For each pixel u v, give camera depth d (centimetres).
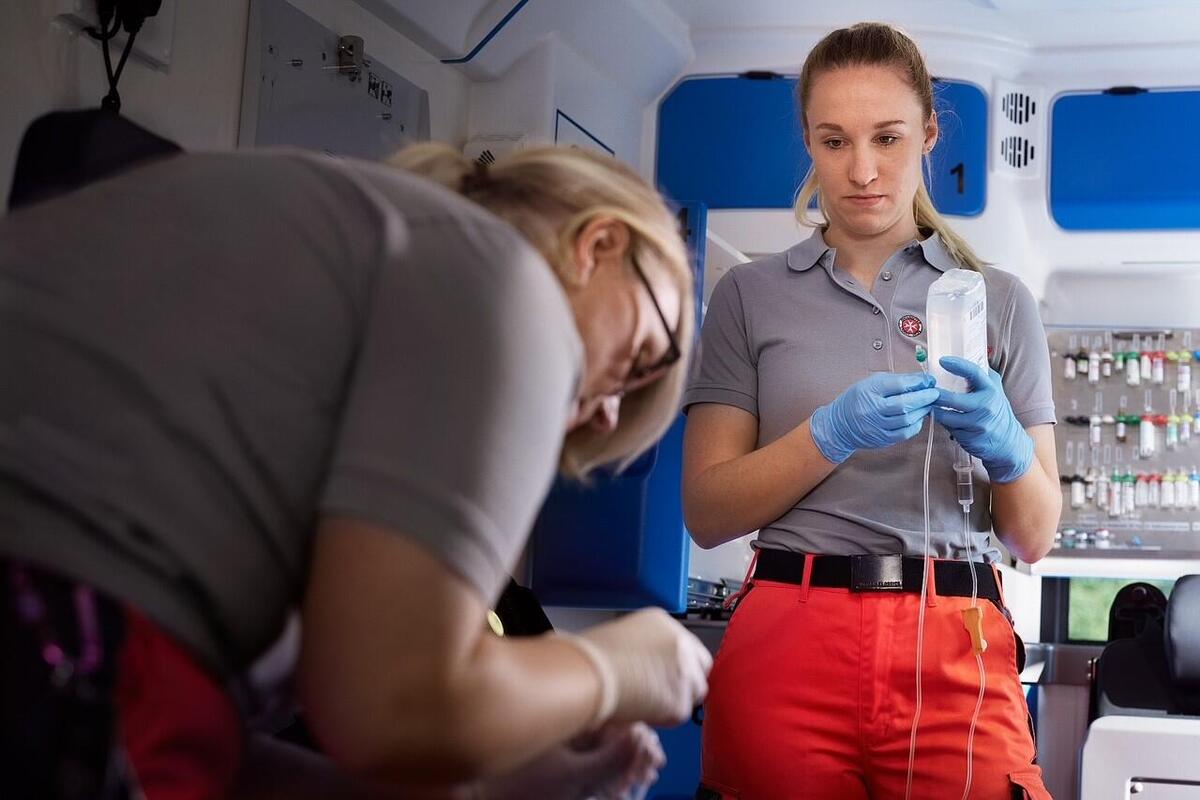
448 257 90
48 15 208
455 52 324
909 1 368
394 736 82
